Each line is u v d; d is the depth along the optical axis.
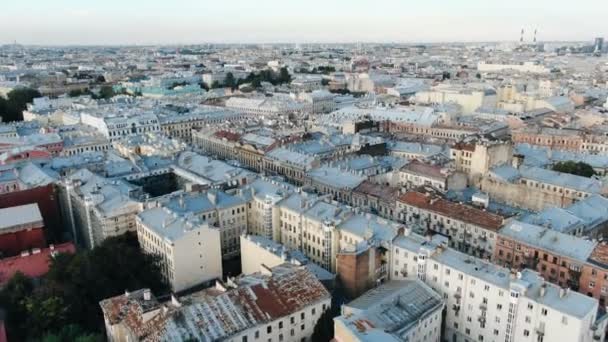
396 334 119.81
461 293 137.12
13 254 182.75
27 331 132.75
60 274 146.75
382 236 159.50
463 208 188.00
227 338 117.06
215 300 124.12
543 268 161.00
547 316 120.56
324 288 135.50
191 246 163.00
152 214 181.25
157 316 119.94
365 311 125.50
